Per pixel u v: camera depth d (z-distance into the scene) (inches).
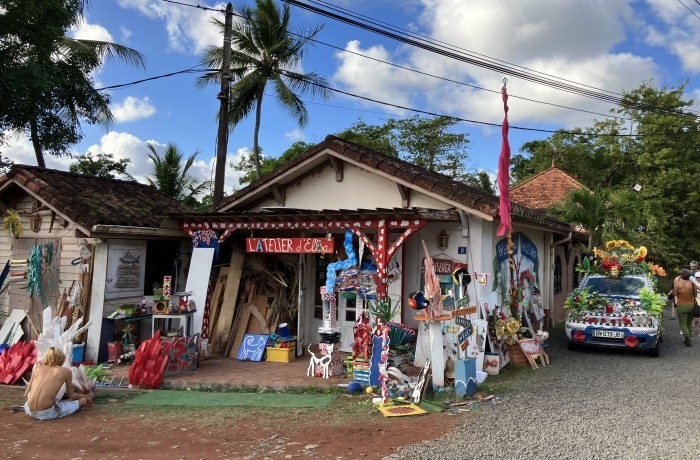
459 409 258.7
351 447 205.6
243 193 425.7
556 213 677.3
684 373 340.8
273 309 406.9
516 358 365.7
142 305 390.3
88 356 368.2
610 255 466.9
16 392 305.4
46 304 395.2
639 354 413.4
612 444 205.2
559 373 342.0
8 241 424.5
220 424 240.1
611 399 275.4
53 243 396.2
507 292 410.3
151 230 396.5
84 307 373.4
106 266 377.1
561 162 1299.2
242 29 814.5
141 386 310.5
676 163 982.4
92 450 207.9
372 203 396.8
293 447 207.0
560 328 558.9
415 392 271.6
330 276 347.6
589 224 637.9
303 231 413.7
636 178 1066.1
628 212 644.1
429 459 191.3
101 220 364.2
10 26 514.3
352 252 353.7
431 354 289.3
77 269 385.4
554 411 253.1
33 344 342.0
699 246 988.6
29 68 524.4
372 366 294.0
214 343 400.8
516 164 1627.7
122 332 386.9
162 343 323.0
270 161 1203.2
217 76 804.6
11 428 237.3
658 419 238.5
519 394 287.4
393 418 244.8
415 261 372.5
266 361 370.3
